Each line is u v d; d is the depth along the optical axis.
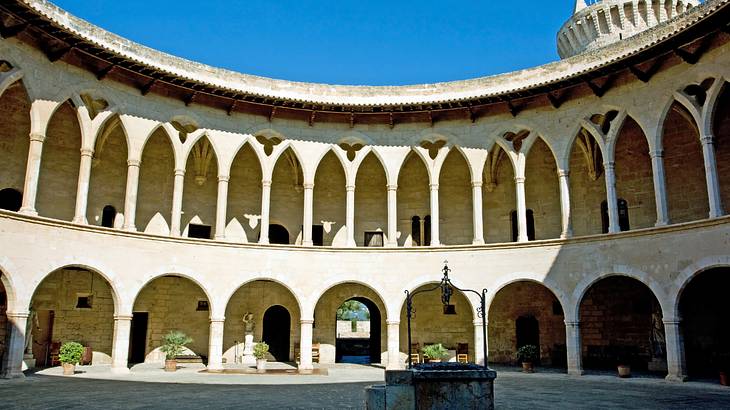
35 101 26.75
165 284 35.56
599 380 27.16
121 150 34.41
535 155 37.78
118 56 28.59
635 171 34.03
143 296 34.84
